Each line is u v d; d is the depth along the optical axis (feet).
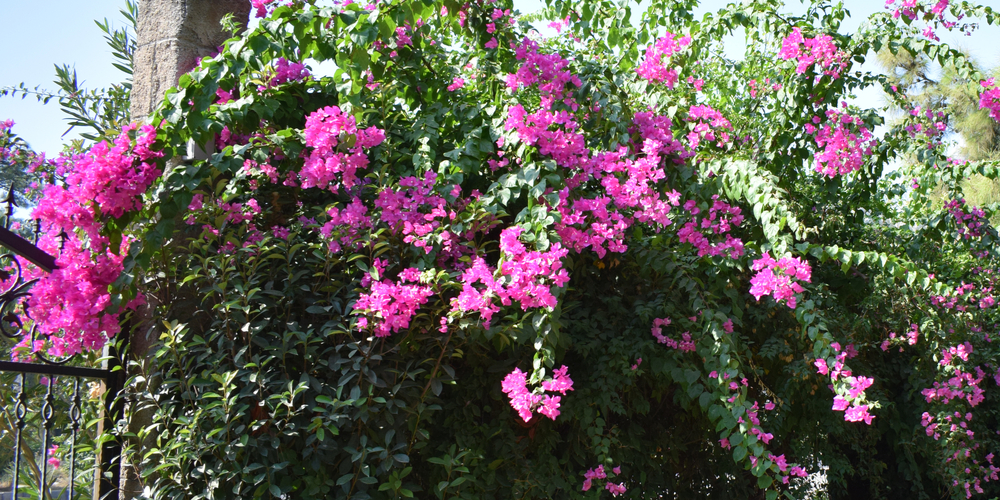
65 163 8.74
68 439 10.35
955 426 11.55
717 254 9.35
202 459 7.11
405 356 7.89
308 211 8.46
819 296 11.33
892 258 9.04
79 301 6.95
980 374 12.74
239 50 7.33
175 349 7.21
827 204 13.25
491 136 8.95
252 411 7.32
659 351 9.42
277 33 7.57
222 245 7.83
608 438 8.97
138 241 7.03
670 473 11.35
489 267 8.02
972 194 26.81
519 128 8.11
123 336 8.23
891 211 15.34
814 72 11.79
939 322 12.08
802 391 11.42
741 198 9.95
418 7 7.83
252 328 7.35
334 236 7.64
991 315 13.80
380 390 7.64
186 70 9.04
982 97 11.80
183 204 7.14
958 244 14.65
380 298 7.00
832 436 12.95
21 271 7.37
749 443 7.89
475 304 7.06
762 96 12.97
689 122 10.60
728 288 9.84
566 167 8.62
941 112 12.93
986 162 12.43
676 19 12.35
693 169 9.61
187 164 8.22
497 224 8.39
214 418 7.10
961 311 12.54
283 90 8.75
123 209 7.09
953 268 14.70
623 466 10.07
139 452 7.57
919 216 14.16
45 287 7.04
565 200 8.03
